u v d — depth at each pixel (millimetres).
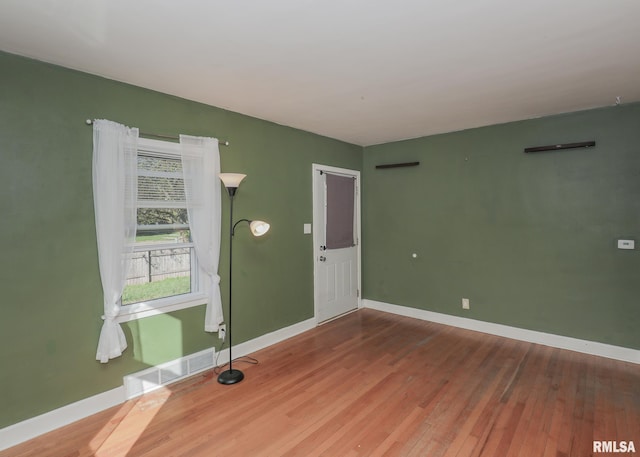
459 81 2646
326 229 4512
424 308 4578
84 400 2426
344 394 2695
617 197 3238
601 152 3301
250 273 3545
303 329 4160
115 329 2514
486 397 2631
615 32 1933
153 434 2221
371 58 2252
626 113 3186
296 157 4059
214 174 3109
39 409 2242
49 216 2283
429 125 3934
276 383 2885
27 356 2201
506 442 2111
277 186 3828
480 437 2162
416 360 3316
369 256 5133
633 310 3186
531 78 2600
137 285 2793
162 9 1676
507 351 3508
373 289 5113
